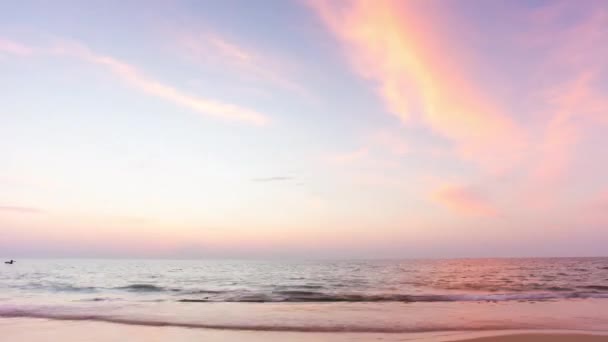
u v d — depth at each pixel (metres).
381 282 39.66
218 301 23.33
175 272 62.25
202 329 13.68
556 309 18.72
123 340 11.94
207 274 56.78
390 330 13.42
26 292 30.25
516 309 18.81
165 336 12.52
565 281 39.12
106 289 32.72
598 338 11.52
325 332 13.10
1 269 69.31
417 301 22.94
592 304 20.78
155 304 21.39
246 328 13.83
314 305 21.02
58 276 49.88
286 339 12.05
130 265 96.88
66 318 16.03
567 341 11.14
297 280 43.84
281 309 19.14
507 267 75.12
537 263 99.50
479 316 16.42
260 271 65.50
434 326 14.12
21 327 14.05
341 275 52.97
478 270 63.75
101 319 15.80
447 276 48.75
